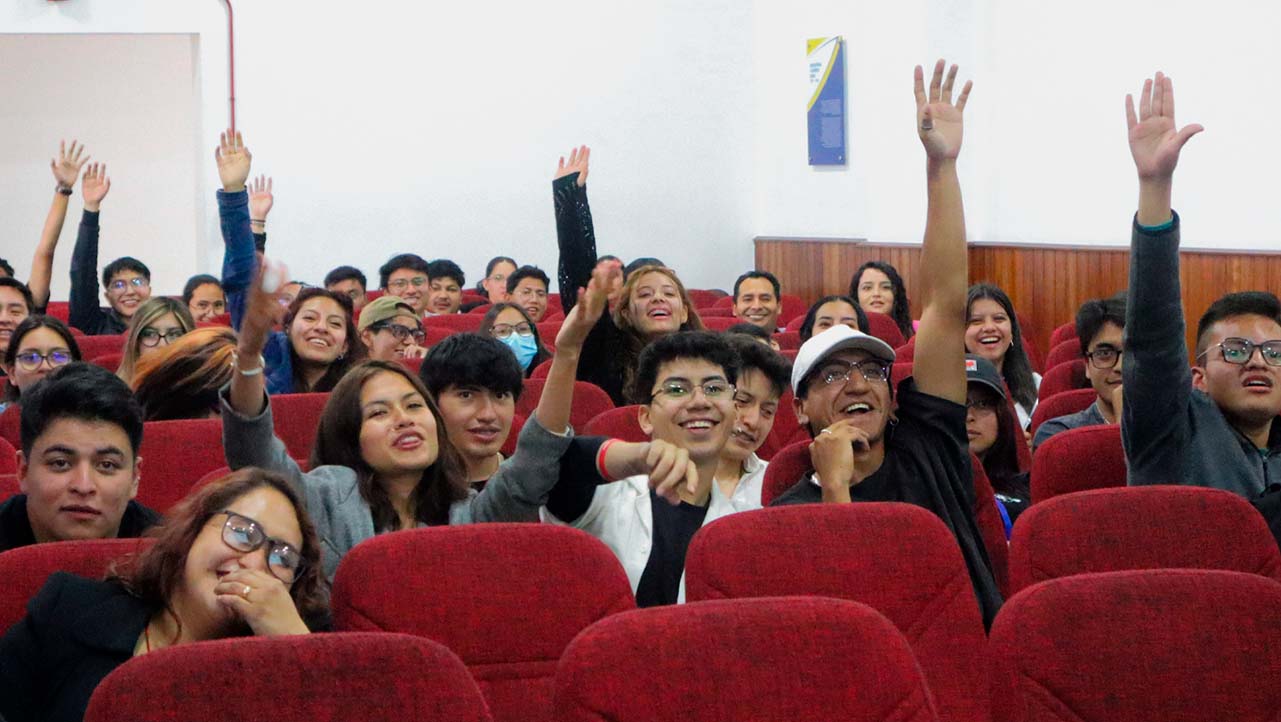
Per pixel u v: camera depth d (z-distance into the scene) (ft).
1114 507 8.37
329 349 15.87
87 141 35.73
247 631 7.07
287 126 33.58
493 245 35.29
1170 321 9.64
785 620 6.07
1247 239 21.95
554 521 8.91
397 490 9.16
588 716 5.79
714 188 36.70
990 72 27.94
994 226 28.14
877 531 7.86
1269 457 10.32
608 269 8.15
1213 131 22.54
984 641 7.86
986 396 12.24
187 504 7.15
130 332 14.60
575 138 35.70
